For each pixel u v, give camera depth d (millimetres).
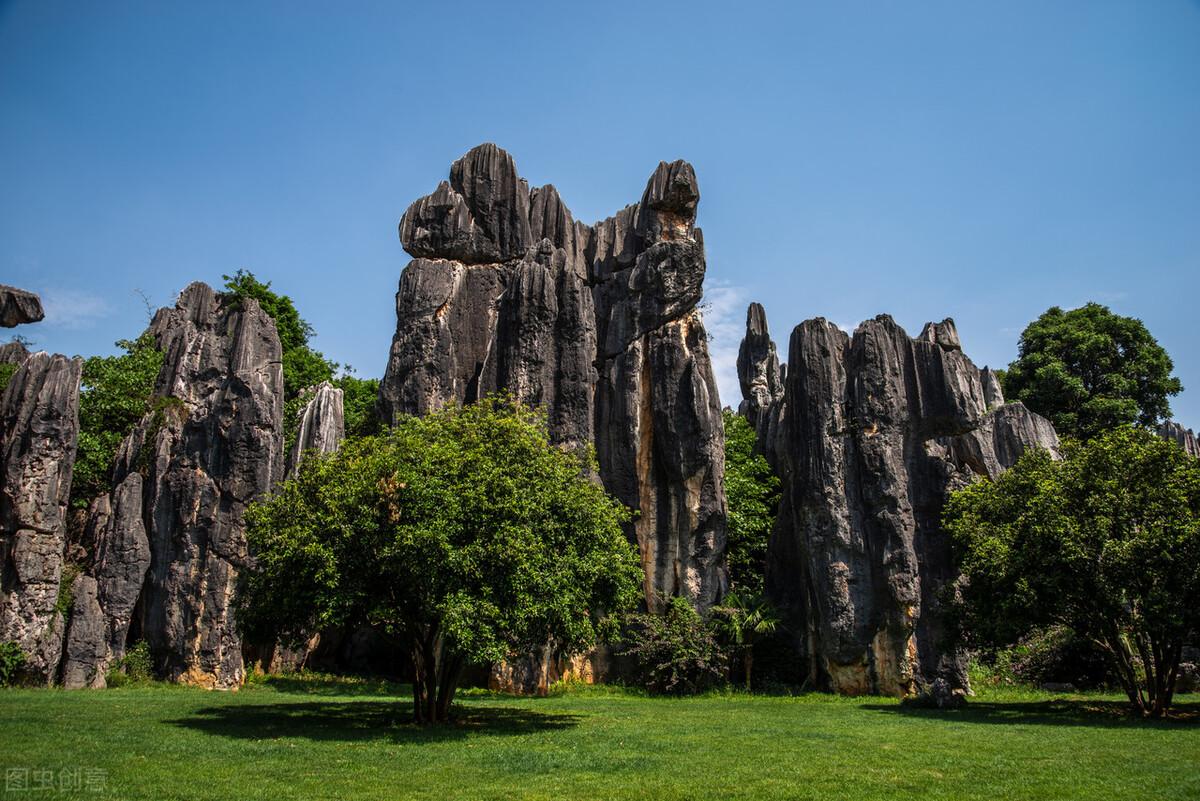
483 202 49562
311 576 23078
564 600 23016
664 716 28375
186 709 26578
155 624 37625
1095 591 28484
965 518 33688
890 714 29812
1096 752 19688
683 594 43219
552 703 33875
